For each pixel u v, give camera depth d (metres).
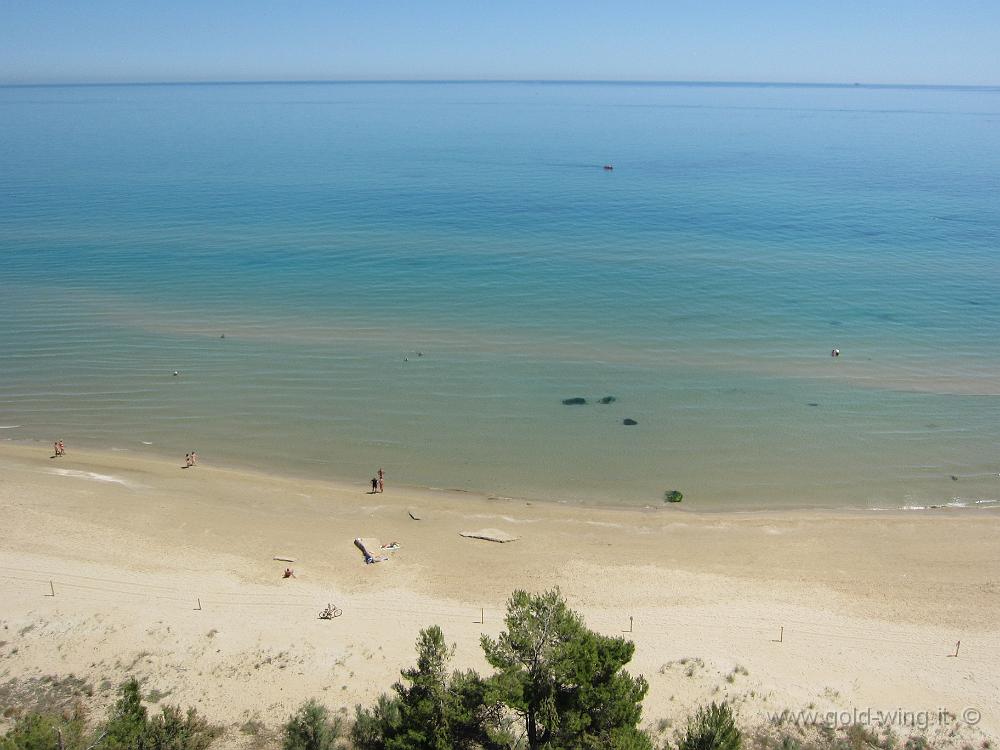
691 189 149.88
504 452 52.84
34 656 32.31
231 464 51.59
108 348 70.25
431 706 26.80
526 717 26.56
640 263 97.31
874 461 51.59
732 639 34.38
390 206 131.38
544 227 116.69
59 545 41.12
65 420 57.25
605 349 70.12
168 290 86.44
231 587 37.84
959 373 64.88
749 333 73.88
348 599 37.09
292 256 100.12
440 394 61.47
